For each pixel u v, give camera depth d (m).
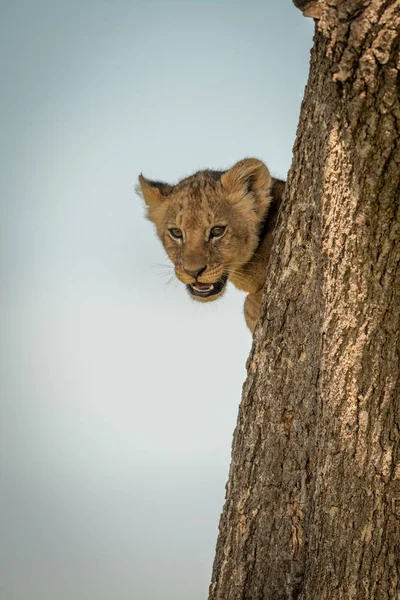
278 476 9.48
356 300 8.34
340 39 7.43
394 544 8.63
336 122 8.02
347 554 8.73
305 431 9.31
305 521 9.34
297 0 7.99
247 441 9.68
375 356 8.41
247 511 9.65
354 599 8.70
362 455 8.59
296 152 9.05
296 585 9.37
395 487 8.56
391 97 7.45
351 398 8.57
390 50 7.24
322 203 8.51
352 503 8.67
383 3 7.09
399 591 8.62
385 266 8.14
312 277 9.07
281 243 9.34
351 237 8.18
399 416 8.52
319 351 8.87
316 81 8.59
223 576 9.80
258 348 9.61
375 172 7.81
